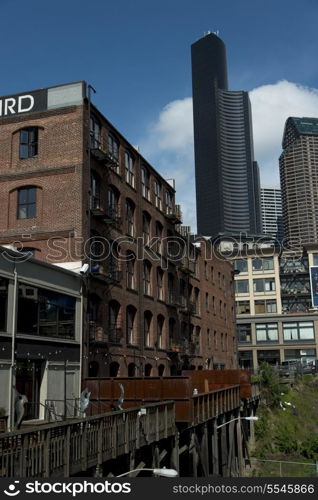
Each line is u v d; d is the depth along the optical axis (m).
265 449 38.75
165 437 21.84
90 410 25.95
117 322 32.84
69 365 26.08
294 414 46.25
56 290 25.53
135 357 34.56
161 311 40.38
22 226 29.75
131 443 18.72
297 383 54.25
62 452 14.41
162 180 43.53
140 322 35.88
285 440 39.91
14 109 31.25
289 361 75.00
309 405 49.88
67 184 29.34
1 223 30.08
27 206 30.09
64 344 25.84
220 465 30.22
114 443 17.36
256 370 60.59
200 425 26.50
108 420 17.16
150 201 40.25
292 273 93.19
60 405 24.89
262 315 87.88
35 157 30.38
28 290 23.52
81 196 29.02
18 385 22.50
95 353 29.14
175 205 46.53
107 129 33.47
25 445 12.80
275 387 47.06
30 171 30.14
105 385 26.36
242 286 91.38
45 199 29.59
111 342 30.95
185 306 44.78
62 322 26.09
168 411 22.58
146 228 39.47
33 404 23.48
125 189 35.44
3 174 30.58
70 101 30.34
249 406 39.69
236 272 69.06
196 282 51.25
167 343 41.03
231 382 36.56
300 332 85.94
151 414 20.61
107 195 32.53
